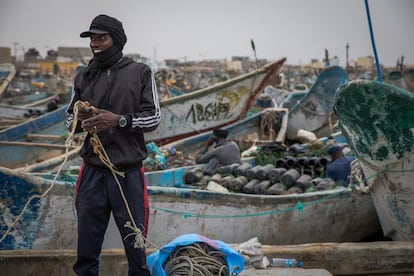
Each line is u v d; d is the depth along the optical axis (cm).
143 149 327
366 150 489
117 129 314
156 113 318
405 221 507
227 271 346
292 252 450
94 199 319
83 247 323
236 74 4012
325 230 620
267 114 1258
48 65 6256
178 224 519
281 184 676
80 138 1060
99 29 312
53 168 771
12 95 3134
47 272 417
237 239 557
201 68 6325
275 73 1296
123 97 314
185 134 1206
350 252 456
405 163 471
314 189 646
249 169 714
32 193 445
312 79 4097
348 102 461
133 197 319
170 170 712
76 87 328
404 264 462
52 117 1352
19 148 1066
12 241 453
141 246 308
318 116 1402
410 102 437
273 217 575
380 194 514
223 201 540
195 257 346
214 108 1232
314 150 883
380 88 436
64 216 466
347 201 627
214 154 784
